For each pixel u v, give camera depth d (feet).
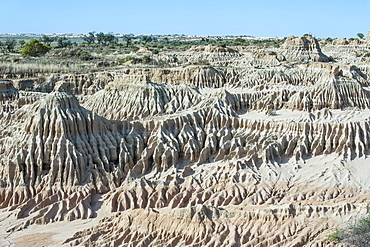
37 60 611.06
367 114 295.28
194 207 180.75
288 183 226.99
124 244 173.06
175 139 250.57
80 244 176.24
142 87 334.24
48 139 221.87
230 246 167.32
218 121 268.21
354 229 164.76
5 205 211.00
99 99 348.38
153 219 182.09
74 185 216.33
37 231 191.31
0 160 226.17
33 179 218.38
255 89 383.86
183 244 171.63
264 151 244.22
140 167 236.43
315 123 260.42
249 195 217.56
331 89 335.67
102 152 232.32
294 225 176.04
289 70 434.30
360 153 253.65
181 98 334.65
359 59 634.02
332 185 224.74
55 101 228.84
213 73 416.87
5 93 361.30
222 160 247.29
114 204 209.46
